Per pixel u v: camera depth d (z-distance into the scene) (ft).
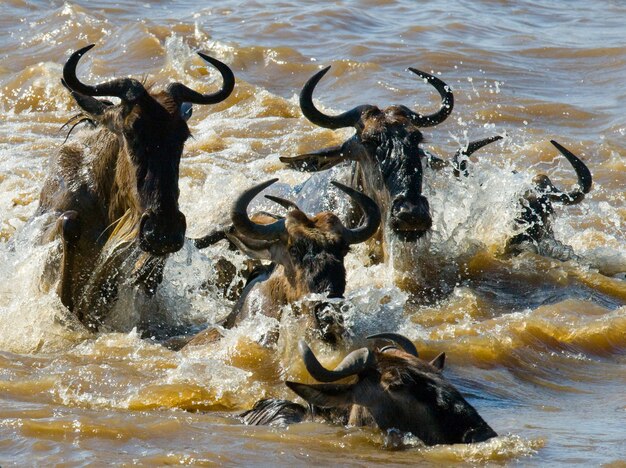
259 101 293.84
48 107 298.76
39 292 148.05
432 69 332.19
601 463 102.12
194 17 397.80
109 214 145.38
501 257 183.83
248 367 130.21
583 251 189.88
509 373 134.72
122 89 137.18
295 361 127.24
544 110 292.20
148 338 147.13
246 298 141.59
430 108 290.15
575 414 120.06
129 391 122.52
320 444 105.29
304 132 269.23
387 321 143.95
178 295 155.63
